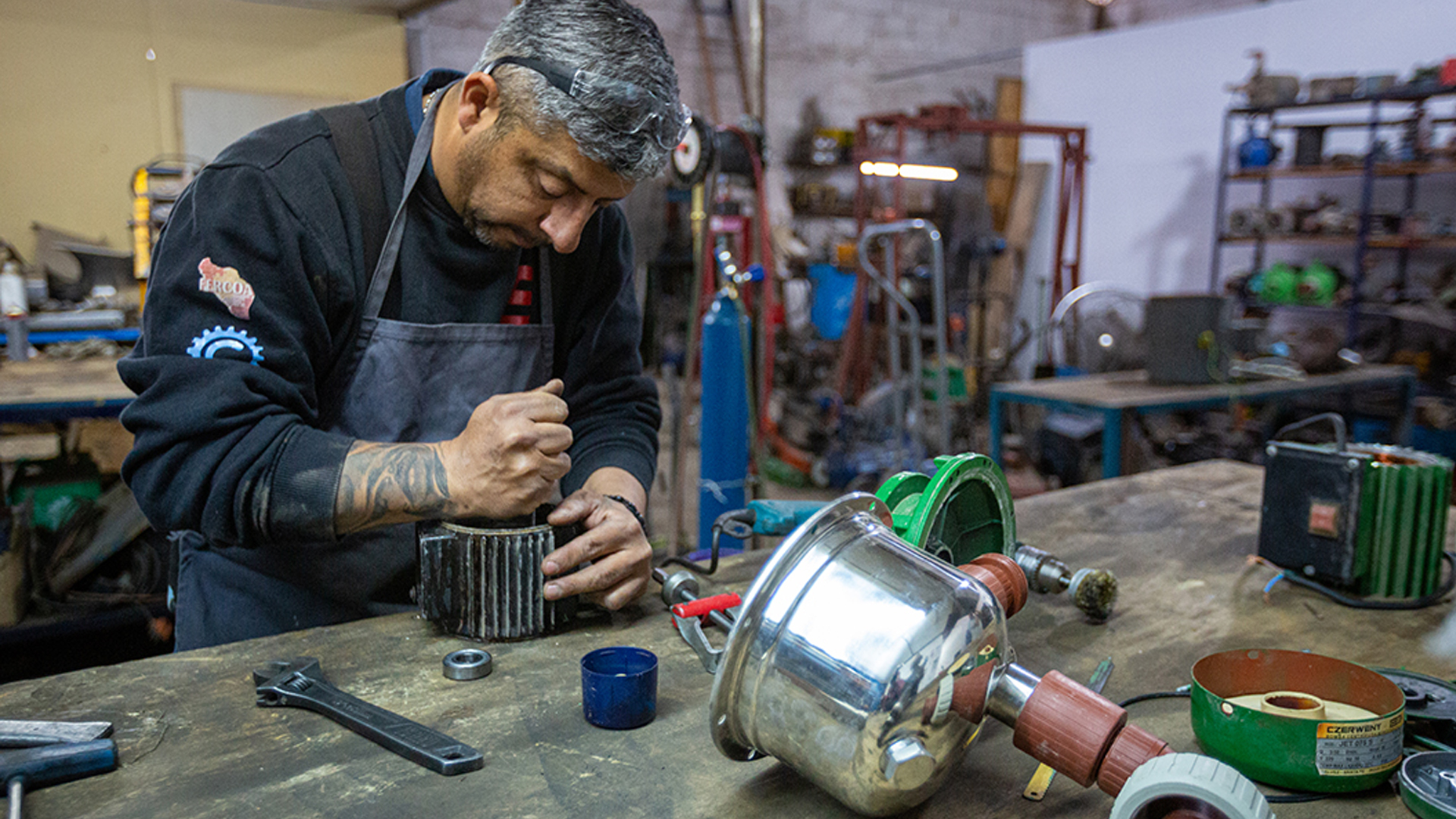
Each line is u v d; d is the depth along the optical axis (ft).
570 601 3.46
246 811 2.28
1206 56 21.33
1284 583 4.12
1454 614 3.78
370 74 16.70
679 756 2.59
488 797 2.37
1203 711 2.63
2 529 8.23
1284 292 18.62
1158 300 12.28
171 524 3.16
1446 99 18.03
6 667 8.77
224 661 3.17
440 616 3.34
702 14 22.90
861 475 14.47
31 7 14.12
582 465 4.23
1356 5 19.15
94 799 2.32
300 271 3.33
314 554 3.73
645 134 3.02
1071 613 3.76
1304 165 18.37
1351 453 4.02
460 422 3.82
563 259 4.15
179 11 15.08
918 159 24.73
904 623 2.11
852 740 2.08
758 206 9.96
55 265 12.78
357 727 2.67
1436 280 17.43
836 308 20.86
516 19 3.12
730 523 3.98
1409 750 2.68
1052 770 2.49
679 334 19.85
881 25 25.52
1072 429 14.34
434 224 3.61
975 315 21.90
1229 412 17.42
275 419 3.14
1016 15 28.07
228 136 15.76
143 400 3.10
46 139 14.52
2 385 8.18
